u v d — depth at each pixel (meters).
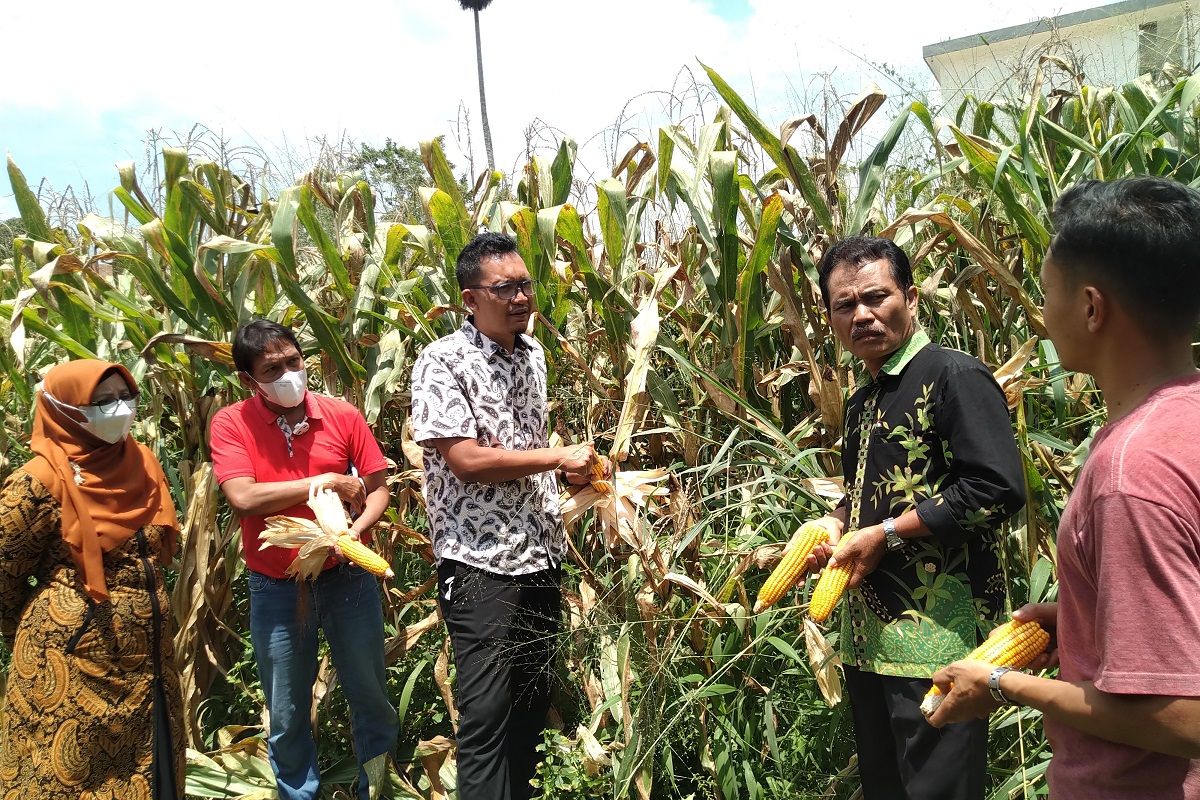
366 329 4.16
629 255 4.03
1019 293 3.14
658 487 3.24
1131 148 3.35
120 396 2.82
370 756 3.37
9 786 2.74
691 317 3.88
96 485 2.79
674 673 3.09
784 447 3.42
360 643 3.28
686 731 3.12
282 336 3.16
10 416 4.46
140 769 2.84
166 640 2.96
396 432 4.30
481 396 2.99
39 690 2.71
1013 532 3.02
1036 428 3.32
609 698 3.07
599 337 4.02
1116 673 1.16
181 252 3.76
